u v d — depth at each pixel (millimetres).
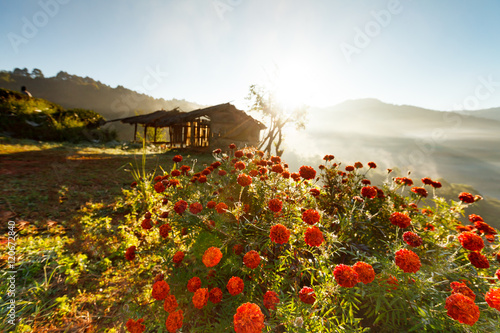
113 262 2658
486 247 2271
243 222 2205
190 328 1719
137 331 1468
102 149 12875
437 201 2672
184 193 2793
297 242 2021
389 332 1606
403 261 1410
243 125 18516
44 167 6621
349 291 1547
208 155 15273
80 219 3621
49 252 2535
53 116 15914
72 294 2135
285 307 1440
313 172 2473
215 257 1544
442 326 1442
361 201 2602
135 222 3518
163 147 16969
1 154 7949
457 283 1563
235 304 1689
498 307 1266
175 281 1864
